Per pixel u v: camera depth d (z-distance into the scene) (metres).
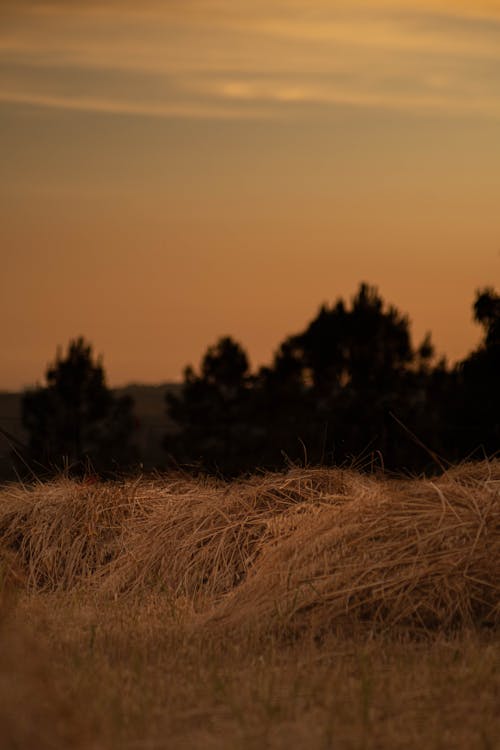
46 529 12.96
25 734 6.02
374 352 29.73
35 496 13.84
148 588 11.48
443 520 9.97
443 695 7.29
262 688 7.49
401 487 11.05
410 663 8.17
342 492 13.12
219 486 14.27
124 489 13.61
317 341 30.56
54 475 15.61
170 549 11.93
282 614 9.18
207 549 11.80
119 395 32.19
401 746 6.45
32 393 31.83
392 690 7.38
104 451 25.72
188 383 32.09
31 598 10.95
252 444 27.86
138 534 12.64
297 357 31.11
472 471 11.99
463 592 9.31
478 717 6.88
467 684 7.48
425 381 29.12
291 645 8.84
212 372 32.25
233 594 10.23
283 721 6.91
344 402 28.56
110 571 12.16
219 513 12.32
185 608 10.41
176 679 7.80
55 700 6.34
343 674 7.82
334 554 9.90
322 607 9.27
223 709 7.12
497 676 7.63
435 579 9.39
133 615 10.07
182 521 12.41
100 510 13.09
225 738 6.62
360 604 9.27
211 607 10.34
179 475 14.88
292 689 7.48
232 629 9.23
